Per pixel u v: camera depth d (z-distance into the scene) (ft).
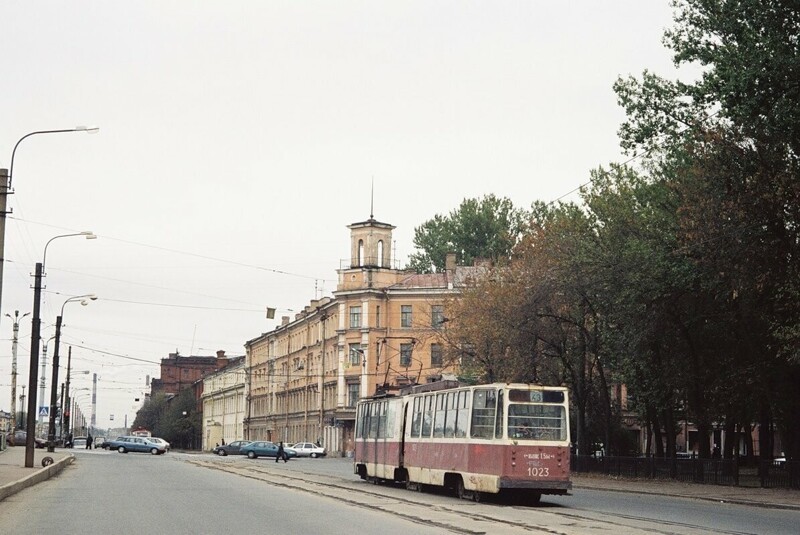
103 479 124.36
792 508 91.30
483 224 348.79
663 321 137.69
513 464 91.35
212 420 526.98
